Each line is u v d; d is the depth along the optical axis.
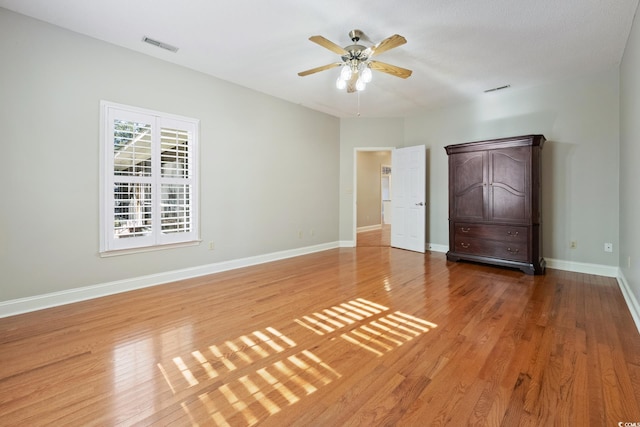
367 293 3.22
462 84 4.27
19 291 2.69
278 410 1.47
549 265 4.25
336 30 2.91
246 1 2.48
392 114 5.84
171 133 3.63
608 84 3.78
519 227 4.02
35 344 2.12
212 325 2.44
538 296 3.07
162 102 3.55
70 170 2.94
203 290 3.33
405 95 4.75
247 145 4.47
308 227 5.50
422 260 4.87
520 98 4.48
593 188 3.90
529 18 2.68
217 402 1.53
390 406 1.49
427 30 2.89
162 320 2.54
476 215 4.45
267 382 1.70
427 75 3.96
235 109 4.29
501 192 4.17
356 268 4.35
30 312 2.70
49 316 2.61
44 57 2.78
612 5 2.48
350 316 2.61
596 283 3.50
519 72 3.85
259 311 2.73
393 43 2.61
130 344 2.12
